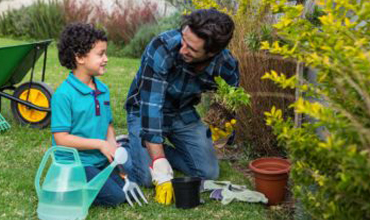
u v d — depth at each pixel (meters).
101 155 3.13
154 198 3.13
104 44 3.03
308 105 1.88
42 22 10.63
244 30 3.81
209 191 3.28
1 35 10.85
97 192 2.84
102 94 3.17
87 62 3.00
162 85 3.04
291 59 3.40
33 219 2.78
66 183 2.78
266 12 3.75
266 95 3.72
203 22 2.60
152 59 3.00
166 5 10.00
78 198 2.80
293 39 2.21
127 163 3.41
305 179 2.14
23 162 3.62
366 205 1.93
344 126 1.83
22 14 10.89
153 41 3.04
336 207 2.02
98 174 2.83
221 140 3.59
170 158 3.58
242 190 3.24
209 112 3.53
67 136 2.98
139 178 3.33
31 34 10.79
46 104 4.50
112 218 2.83
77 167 2.81
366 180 1.80
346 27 1.96
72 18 10.52
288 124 2.20
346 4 2.04
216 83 3.22
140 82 3.29
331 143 1.81
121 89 5.92
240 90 3.02
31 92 4.52
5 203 2.93
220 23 2.62
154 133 3.05
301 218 2.67
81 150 3.05
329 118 1.85
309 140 2.03
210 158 3.46
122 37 9.90
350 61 1.82
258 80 3.75
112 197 2.96
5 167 3.51
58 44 3.04
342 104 2.06
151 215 2.90
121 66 7.69
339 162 1.98
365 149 1.83
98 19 10.27
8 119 4.69
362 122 1.94
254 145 3.90
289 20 2.22
